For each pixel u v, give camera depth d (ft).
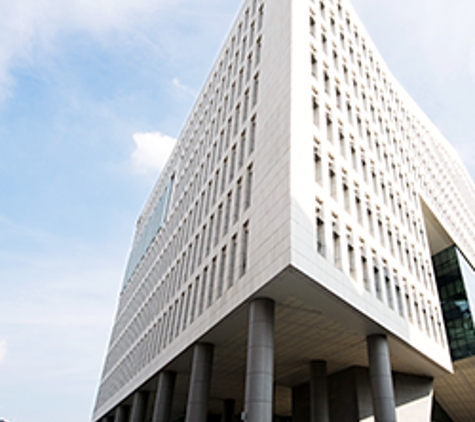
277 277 66.90
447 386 133.08
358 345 92.48
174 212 164.25
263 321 71.31
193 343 95.61
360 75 125.70
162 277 151.84
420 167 158.51
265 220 76.07
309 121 84.17
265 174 82.12
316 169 82.17
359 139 106.83
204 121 152.76
